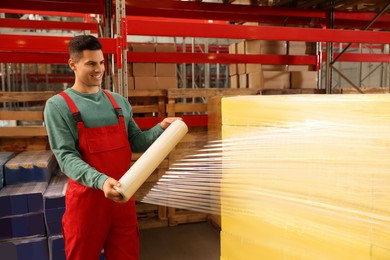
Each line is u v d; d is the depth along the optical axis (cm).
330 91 446
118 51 262
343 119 124
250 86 456
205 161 181
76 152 184
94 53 187
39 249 251
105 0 325
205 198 182
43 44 245
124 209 201
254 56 429
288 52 459
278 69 463
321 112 131
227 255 178
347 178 124
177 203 190
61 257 252
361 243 121
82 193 185
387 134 113
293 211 141
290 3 454
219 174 176
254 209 158
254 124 155
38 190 255
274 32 294
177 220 406
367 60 519
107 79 329
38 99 331
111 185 159
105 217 193
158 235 386
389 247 114
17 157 305
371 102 117
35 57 352
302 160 137
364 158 119
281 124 144
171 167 192
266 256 154
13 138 344
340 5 439
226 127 171
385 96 117
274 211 148
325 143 129
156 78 424
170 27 272
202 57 421
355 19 478
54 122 182
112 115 197
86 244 191
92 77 190
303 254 139
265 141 150
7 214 245
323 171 131
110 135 192
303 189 137
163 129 202
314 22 473
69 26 473
